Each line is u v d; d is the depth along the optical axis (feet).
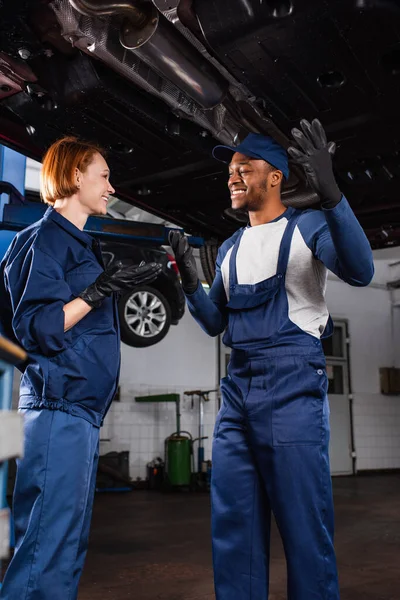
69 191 4.62
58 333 3.98
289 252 4.76
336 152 5.99
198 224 8.59
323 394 4.59
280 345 4.61
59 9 4.39
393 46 4.34
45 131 6.07
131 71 4.84
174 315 17.63
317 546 4.27
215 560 4.63
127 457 22.86
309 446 4.37
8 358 2.20
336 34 4.25
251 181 4.95
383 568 8.82
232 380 4.84
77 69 5.11
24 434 4.05
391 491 21.31
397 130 5.51
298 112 5.27
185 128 5.80
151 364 25.08
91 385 4.24
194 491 22.20
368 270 4.15
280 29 4.26
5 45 4.91
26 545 3.81
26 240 4.50
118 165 6.62
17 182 9.68
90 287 4.25
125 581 7.98
